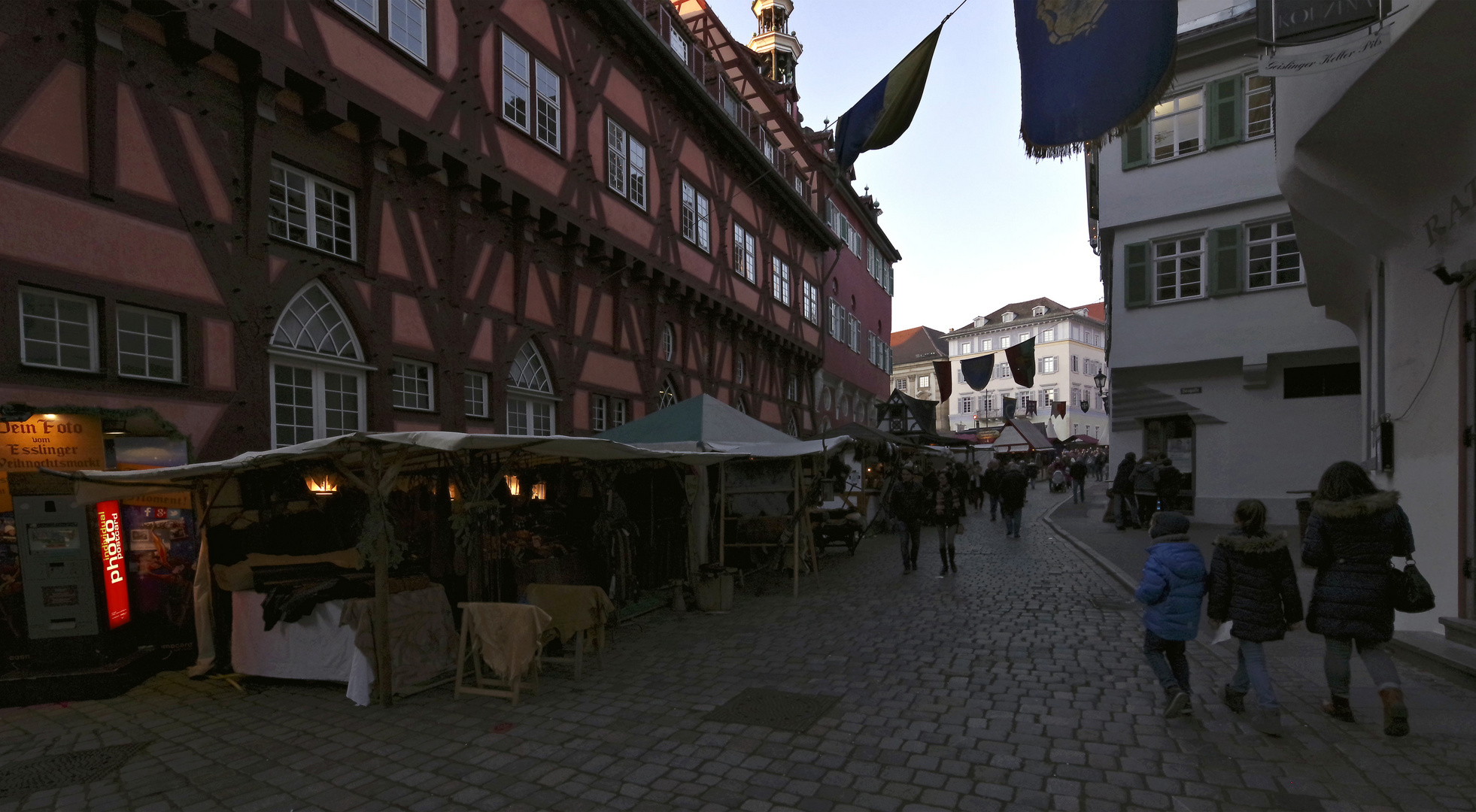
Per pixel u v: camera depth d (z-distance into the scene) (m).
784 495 11.12
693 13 25.30
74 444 6.15
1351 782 3.71
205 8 6.95
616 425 14.38
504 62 11.30
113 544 6.18
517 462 8.30
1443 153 5.86
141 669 6.07
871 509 18.58
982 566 11.62
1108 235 17.86
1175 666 4.69
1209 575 4.61
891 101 6.95
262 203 7.66
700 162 18.00
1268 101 15.45
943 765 4.07
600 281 14.00
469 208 10.66
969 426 79.44
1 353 5.62
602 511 8.36
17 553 5.94
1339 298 11.79
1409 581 4.18
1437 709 4.65
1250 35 15.35
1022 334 76.69
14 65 5.80
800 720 4.84
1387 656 4.29
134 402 6.44
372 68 8.89
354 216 9.02
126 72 6.55
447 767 4.23
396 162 9.55
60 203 6.04
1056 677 5.64
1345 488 4.35
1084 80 5.23
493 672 6.12
